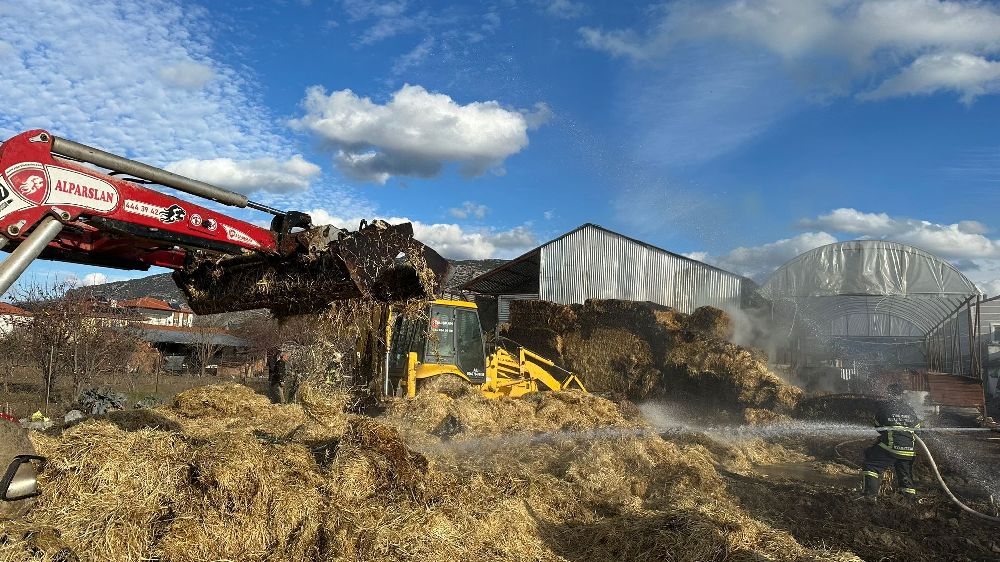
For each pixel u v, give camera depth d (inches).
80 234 214.8
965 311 901.8
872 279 827.4
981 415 703.1
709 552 204.2
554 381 613.0
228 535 173.2
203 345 1256.2
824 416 619.5
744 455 457.1
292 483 189.8
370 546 180.2
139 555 161.2
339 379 458.0
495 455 342.3
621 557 209.5
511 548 203.8
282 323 244.4
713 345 715.4
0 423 158.7
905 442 330.3
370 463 205.9
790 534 255.1
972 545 261.7
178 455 183.9
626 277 974.4
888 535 267.4
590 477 301.9
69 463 168.4
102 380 778.2
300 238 219.8
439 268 232.5
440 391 454.3
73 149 173.3
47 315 637.3
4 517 151.7
